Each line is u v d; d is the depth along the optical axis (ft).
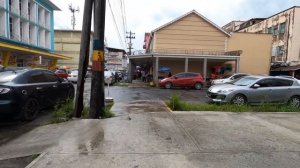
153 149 17.44
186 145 18.25
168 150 17.28
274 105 36.63
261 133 21.40
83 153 16.72
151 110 30.99
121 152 16.89
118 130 21.72
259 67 106.52
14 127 24.89
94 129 22.06
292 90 39.37
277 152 17.11
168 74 93.56
